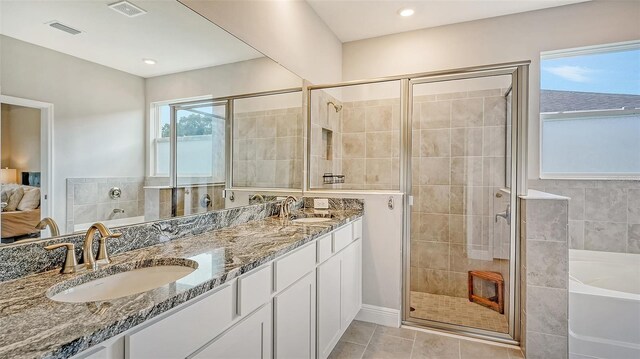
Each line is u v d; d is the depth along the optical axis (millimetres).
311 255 1663
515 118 2217
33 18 1025
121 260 1158
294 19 2543
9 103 959
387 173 3025
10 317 692
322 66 3027
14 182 968
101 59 1234
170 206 1540
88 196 1187
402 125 2582
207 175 1788
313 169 2893
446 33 3092
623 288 2467
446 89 2672
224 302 1026
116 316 691
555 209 1948
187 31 1604
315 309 1706
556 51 2758
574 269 2545
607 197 2629
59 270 1031
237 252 1278
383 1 2684
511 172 2223
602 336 1896
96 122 1217
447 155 2740
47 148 1062
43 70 1050
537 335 1978
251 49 2057
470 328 2314
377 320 2475
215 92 1820
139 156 1392
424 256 2854
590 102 2762
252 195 2174
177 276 1157
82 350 604
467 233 2699
